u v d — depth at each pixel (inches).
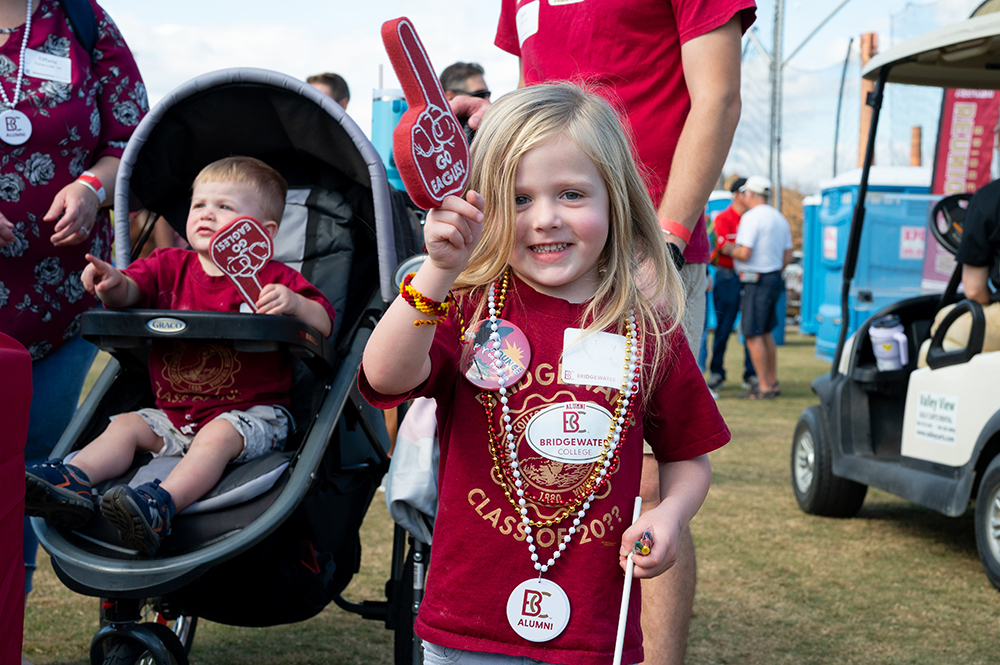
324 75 225.1
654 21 82.4
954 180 264.8
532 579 54.7
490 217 57.5
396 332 50.6
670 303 62.0
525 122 56.4
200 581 79.7
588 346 57.1
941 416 150.4
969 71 182.9
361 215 104.3
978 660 109.7
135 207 102.7
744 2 78.0
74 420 89.0
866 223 363.9
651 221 61.6
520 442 55.6
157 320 76.9
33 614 118.0
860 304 368.2
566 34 84.9
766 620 121.8
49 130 98.5
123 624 74.2
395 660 90.1
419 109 45.8
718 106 78.0
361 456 93.6
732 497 189.6
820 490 173.6
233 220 89.9
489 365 56.3
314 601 84.3
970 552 156.2
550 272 56.4
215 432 81.0
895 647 113.3
